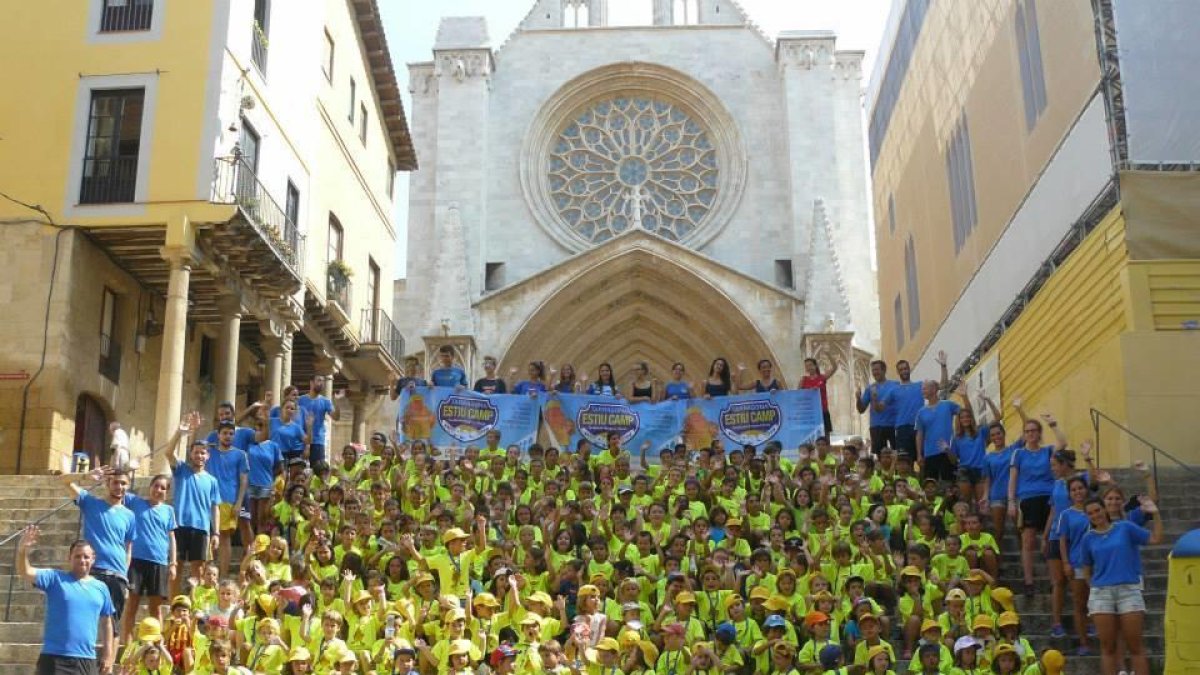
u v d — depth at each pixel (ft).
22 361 74.54
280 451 61.62
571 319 133.80
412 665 42.68
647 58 146.82
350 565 50.11
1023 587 52.03
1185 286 65.46
